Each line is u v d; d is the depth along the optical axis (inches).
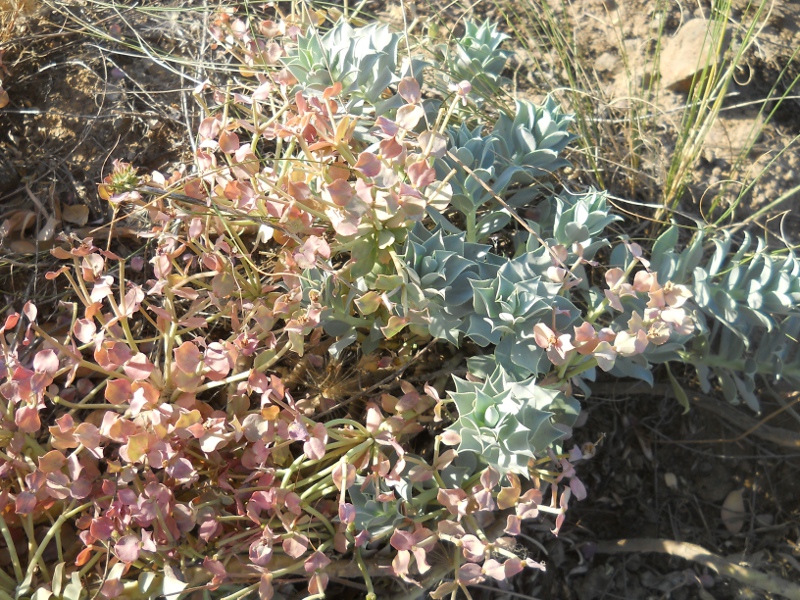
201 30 16.0
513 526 10.2
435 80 15.8
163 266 10.9
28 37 15.1
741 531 14.8
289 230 11.0
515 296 10.7
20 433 10.3
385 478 10.5
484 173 11.8
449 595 12.8
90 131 14.4
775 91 17.3
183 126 14.6
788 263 12.5
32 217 13.6
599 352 10.2
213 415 10.7
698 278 12.3
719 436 15.2
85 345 10.3
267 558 9.7
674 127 16.6
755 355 13.4
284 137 10.9
